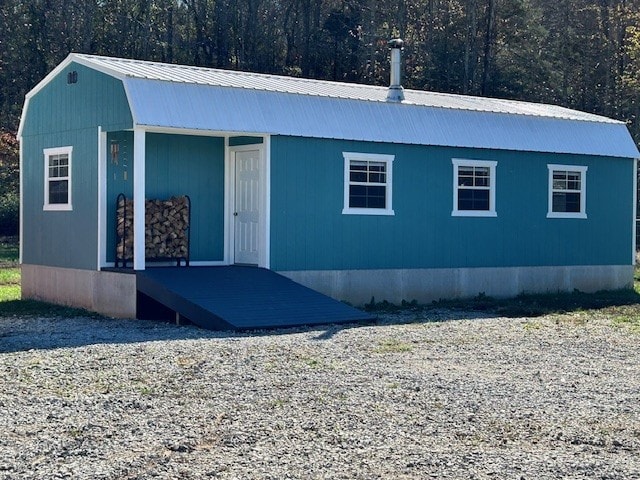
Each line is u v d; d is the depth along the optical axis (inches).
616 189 994.7
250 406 386.6
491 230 895.1
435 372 469.1
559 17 2119.8
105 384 426.3
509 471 304.5
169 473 298.5
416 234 844.0
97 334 615.2
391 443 335.0
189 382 431.8
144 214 709.3
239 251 802.2
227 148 803.4
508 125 910.4
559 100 1982.0
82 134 772.6
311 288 781.3
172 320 705.0
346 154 800.3
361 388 424.5
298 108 779.4
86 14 1854.1
